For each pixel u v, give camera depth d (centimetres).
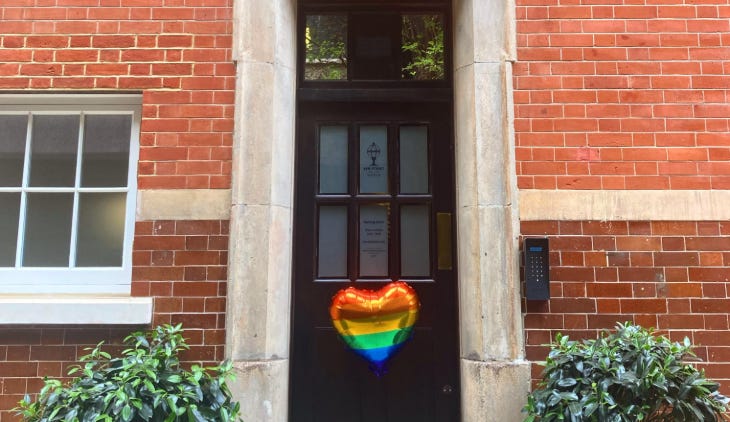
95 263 349
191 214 334
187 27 350
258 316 319
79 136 358
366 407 353
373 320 360
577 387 273
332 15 385
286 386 332
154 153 339
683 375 273
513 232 329
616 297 329
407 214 372
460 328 340
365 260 367
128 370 267
